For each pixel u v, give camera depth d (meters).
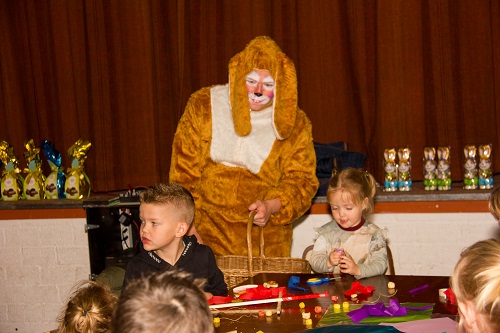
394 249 3.96
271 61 3.35
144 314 1.25
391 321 2.00
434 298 2.24
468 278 1.47
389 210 3.94
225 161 3.44
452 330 1.89
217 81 4.33
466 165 3.93
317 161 4.04
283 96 3.38
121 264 3.84
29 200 4.46
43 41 4.61
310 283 2.51
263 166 3.41
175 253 2.61
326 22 4.15
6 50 4.67
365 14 4.11
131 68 4.45
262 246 3.07
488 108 3.98
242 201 3.41
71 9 4.51
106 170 4.54
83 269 4.33
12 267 4.43
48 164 4.70
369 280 2.53
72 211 4.30
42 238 4.37
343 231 2.93
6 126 4.73
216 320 2.09
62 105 4.59
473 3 3.96
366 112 4.16
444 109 4.04
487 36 3.95
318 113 4.21
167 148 4.47
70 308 1.85
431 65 4.04
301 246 4.07
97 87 4.51
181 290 1.30
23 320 4.46
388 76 4.07
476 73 3.98
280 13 4.19
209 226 3.45
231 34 4.28
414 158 4.08
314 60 4.18
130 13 4.42
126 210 3.93
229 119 3.43
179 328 1.25
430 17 4.01
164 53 4.43
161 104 4.46
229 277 2.92
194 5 4.32
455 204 3.86
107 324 1.83
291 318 2.12
